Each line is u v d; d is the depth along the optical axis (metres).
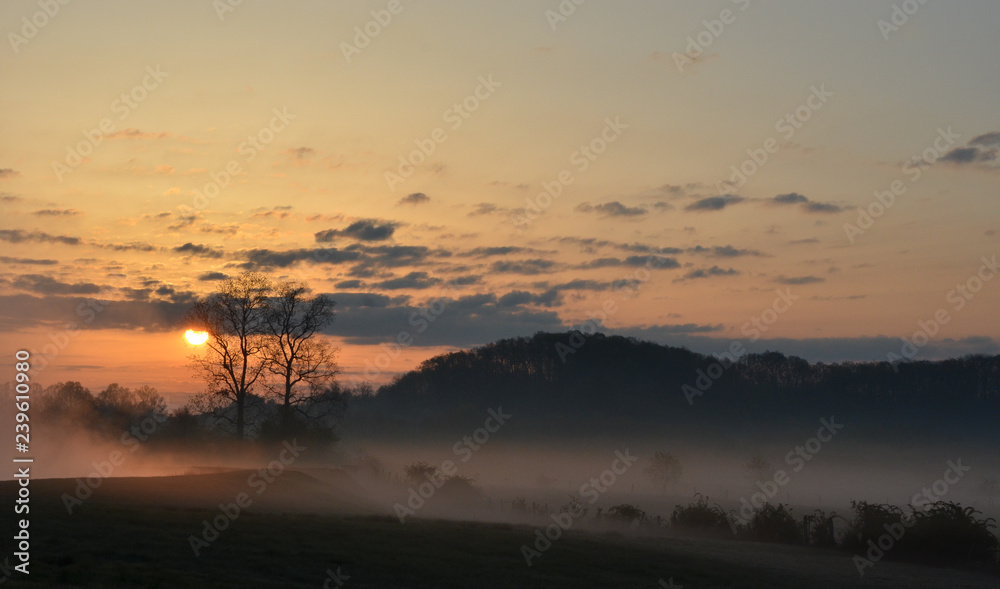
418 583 19.45
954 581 25.08
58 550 19.17
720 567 24.77
